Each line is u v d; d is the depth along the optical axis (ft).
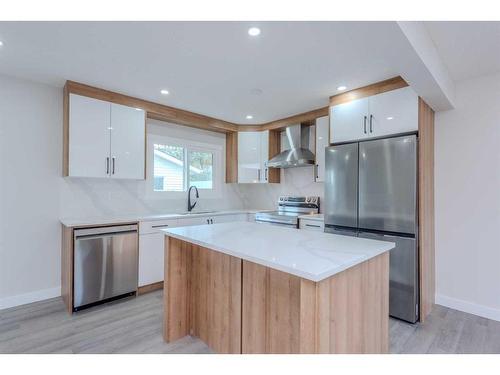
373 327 5.32
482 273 8.73
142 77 8.79
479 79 8.82
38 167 9.59
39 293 9.54
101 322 8.02
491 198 8.61
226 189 15.66
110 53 7.27
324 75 8.46
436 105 8.88
